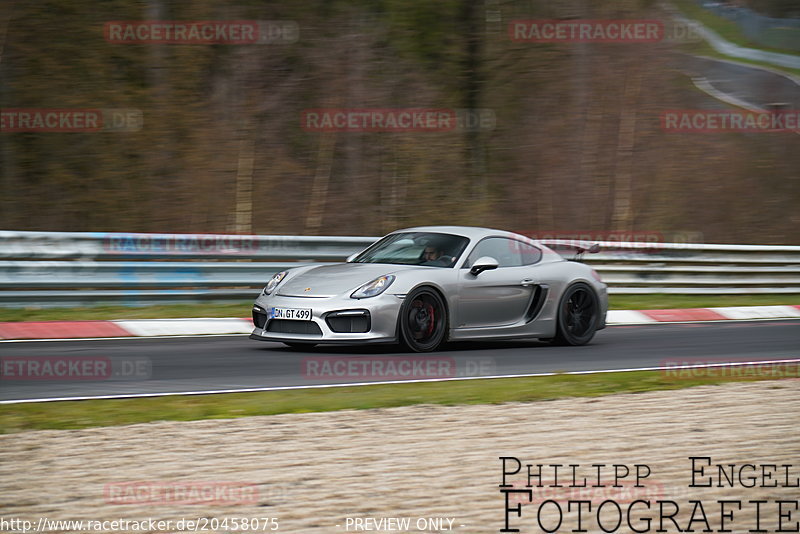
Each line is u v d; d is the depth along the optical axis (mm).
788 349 32844
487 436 17828
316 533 12148
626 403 21531
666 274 50969
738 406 21359
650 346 33094
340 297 28141
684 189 96750
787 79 136250
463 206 87875
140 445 16641
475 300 30047
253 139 81375
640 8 95750
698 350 32125
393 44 84312
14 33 78438
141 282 39844
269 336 28688
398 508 13281
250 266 42312
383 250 32250
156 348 29938
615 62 92438
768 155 106438
